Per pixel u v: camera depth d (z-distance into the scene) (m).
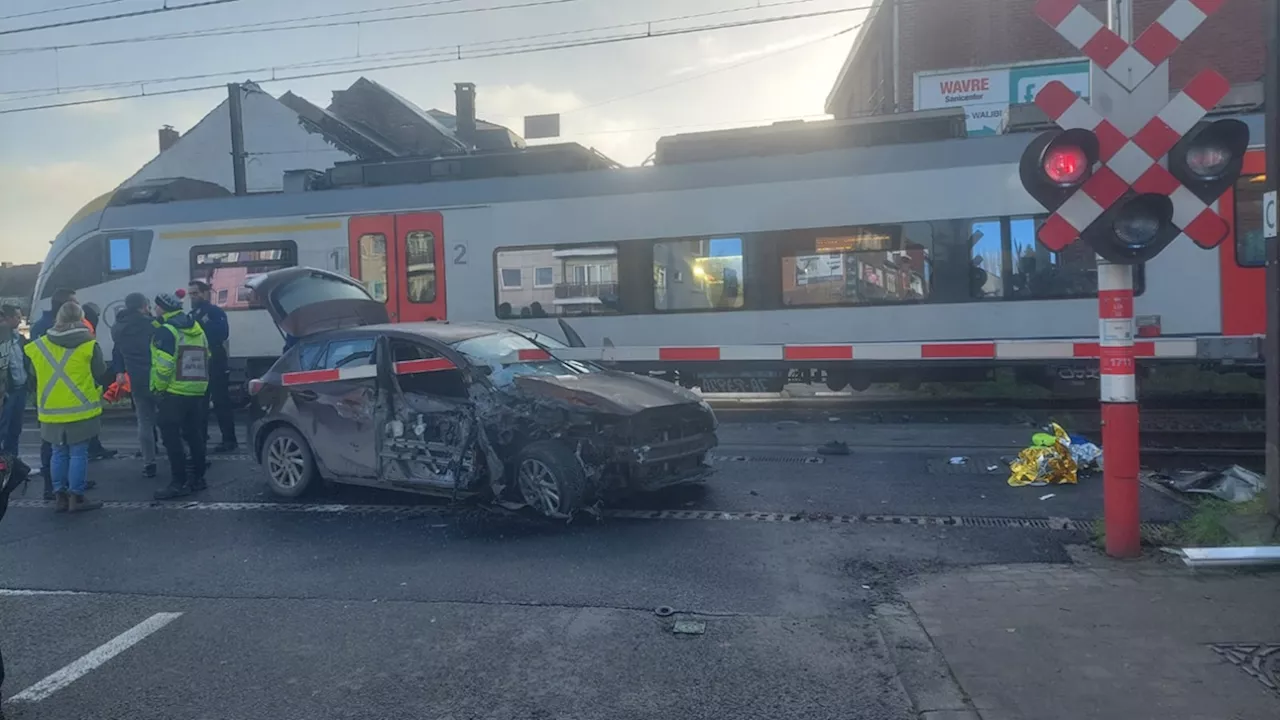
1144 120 5.17
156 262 15.05
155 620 5.14
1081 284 11.47
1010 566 5.59
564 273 13.20
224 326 10.76
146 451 9.22
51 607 5.41
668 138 13.15
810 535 6.44
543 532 6.72
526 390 7.04
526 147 13.97
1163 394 13.13
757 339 12.43
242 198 14.69
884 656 4.36
